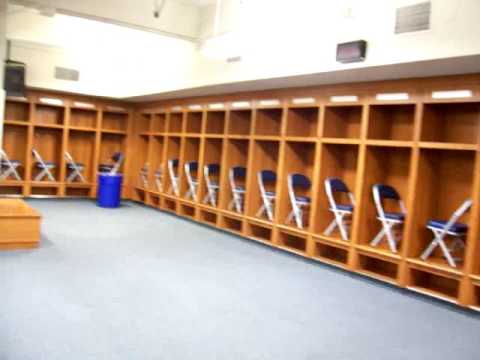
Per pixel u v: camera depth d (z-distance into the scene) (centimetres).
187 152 884
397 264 536
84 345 305
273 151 731
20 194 977
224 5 628
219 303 410
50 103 968
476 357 338
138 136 1054
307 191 677
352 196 595
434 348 348
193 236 705
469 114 503
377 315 413
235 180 776
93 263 509
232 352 312
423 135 494
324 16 509
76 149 1042
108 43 778
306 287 482
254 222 687
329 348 333
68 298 393
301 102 627
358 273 537
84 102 1001
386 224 518
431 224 484
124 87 952
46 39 730
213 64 685
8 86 863
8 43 891
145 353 300
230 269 530
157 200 974
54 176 1021
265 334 349
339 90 574
